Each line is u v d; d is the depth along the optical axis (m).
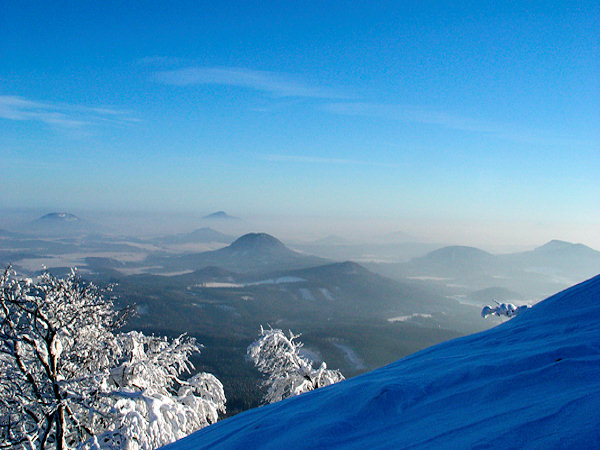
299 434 4.46
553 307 8.30
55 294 11.02
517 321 8.62
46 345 10.48
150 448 8.38
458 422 3.84
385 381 5.62
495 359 5.69
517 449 2.94
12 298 10.18
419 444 3.56
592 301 7.65
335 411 4.96
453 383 5.06
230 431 5.33
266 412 5.81
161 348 12.87
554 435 2.99
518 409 3.75
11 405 10.30
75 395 9.59
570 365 4.57
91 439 8.27
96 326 12.16
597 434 2.80
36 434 10.34
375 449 3.70
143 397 9.02
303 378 14.59
